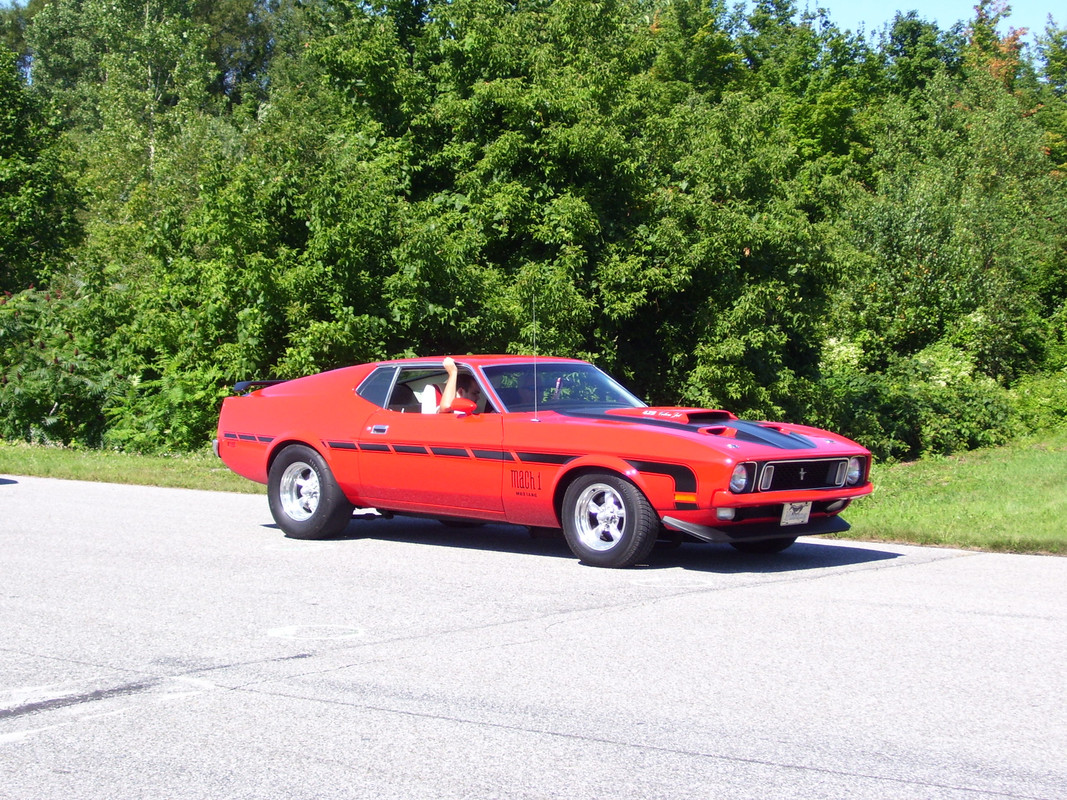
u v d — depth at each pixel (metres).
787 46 48.94
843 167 41.22
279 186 15.96
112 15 50.81
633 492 7.24
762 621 5.72
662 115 20.44
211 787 3.48
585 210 17.00
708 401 18.08
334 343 15.11
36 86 62.56
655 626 5.62
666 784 3.45
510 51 18.70
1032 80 53.41
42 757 3.78
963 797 3.33
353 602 6.30
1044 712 4.16
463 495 8.09
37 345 18.80
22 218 30.75
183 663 4.98
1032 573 7.18
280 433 9.11
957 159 35.50
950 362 24.95
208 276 16.44
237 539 8.88
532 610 6.04
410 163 18.81
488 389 8.26
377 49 18.69
